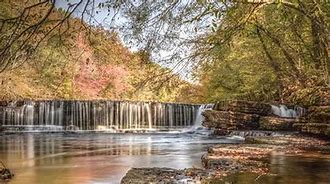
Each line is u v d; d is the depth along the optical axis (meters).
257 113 23.31
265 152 12.76
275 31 8.91
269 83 23.78
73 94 30.08
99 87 30.38
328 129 15.67
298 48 12.23
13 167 12.03
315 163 10.63
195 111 27.66
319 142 15.36
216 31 5.68
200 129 26.12
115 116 27.95
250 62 19.50
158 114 28.20
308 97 16.09
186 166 11.93
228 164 10.48
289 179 8.60
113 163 12.74
